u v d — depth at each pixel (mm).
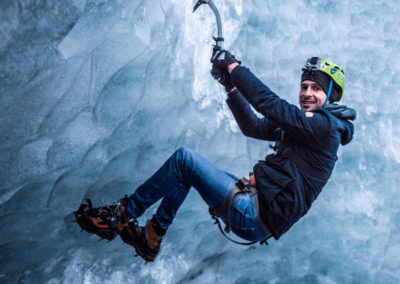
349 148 3211
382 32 3799
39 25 2092
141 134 2508
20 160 2074
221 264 2217
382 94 3564
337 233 2711
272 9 3354
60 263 1859
